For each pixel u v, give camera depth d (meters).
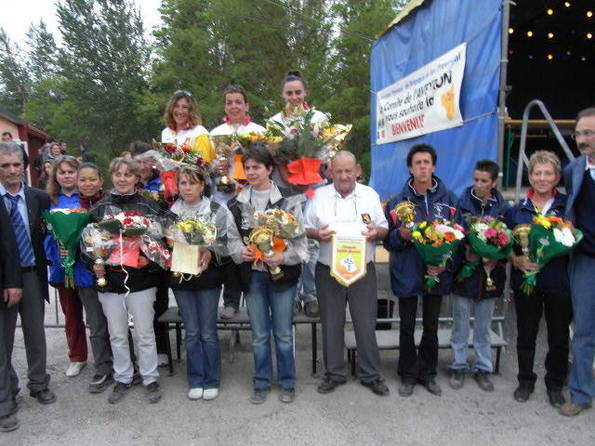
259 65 18.53
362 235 3.28
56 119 32.31
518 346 3.46
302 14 17.25
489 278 3.48
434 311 3.49
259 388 3.50
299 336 4.86
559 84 11.12
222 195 4.05
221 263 3.43
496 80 4.32
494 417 3.21
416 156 3.37
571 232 3.00
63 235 3.42
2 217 3.12
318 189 3.52
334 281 3.48
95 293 3.63
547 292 3.27
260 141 3.59
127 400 3.53
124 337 3.52
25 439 3.07
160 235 3.39
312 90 17.59
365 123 16.14
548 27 10.01
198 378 3.55
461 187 5.01
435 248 3.11
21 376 4.00
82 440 3.04
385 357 4.25
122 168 3.40
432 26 5.81
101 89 31.20
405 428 3.09
